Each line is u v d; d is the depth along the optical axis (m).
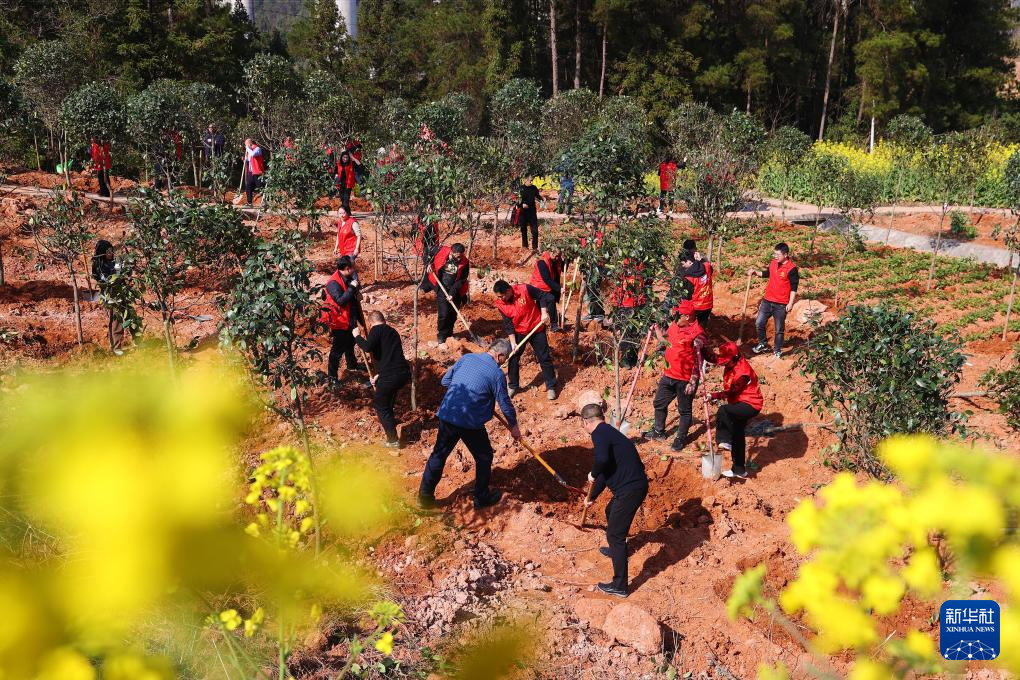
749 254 20.67
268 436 8.72
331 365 10.59
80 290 14.72
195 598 1.03
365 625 5.98
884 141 38.00
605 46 52.38
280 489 3.08
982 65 55.50
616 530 6.77
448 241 19.12
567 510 8.34
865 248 21.53
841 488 1.66
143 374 0.86
